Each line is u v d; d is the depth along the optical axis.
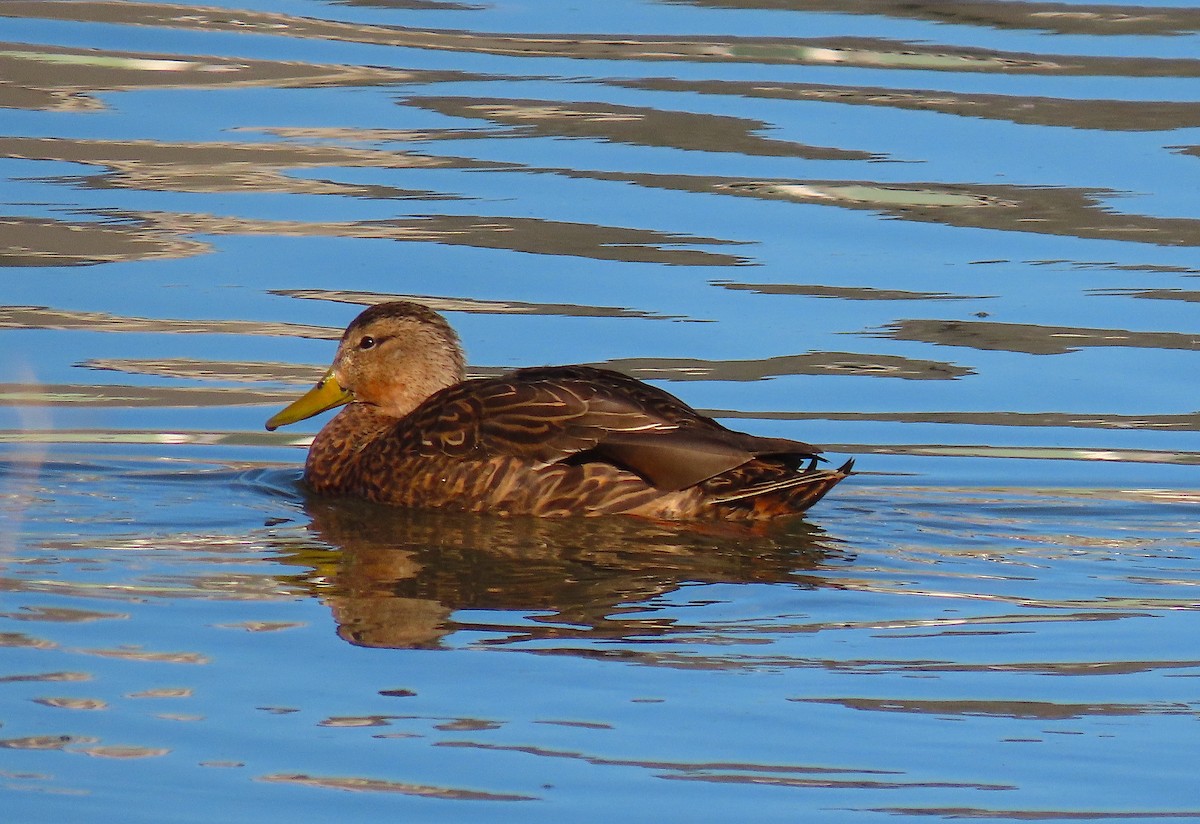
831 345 16.17
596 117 20.62
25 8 23.73
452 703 9.55
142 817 8.31
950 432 14.64
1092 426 14.79
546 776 8.77
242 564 11.73
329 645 10.28
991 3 24.56
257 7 24.42
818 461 13.99
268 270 17.31
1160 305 16.92
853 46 22.80
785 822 8.39
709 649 10.34
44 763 8.79
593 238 18.11
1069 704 9.70
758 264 17.69
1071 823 8.41
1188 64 22.05
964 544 12.41
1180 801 8.62
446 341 14.53
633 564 11.85
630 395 13.20
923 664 10.18
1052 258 17.83
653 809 8.48
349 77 21.80
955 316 16.72
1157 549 12.33
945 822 8.40
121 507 12.96
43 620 10.53
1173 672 10.13
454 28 23.66
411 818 8.36
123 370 15.56
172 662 9.98
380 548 12.16
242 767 8.80
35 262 17.33
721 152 19.89
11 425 14.52
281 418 14.27
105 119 20.50
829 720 9.45
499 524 12.82
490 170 19.45
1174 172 19.44
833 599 11.21
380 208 18.59
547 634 10.55
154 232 18.00
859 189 19.14
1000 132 20.31
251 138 20.17
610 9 24.52
